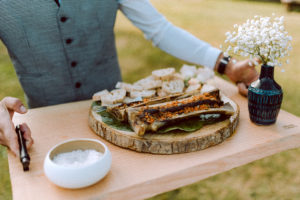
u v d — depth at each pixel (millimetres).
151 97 1428
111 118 1246
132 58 5070
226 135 1168
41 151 1129
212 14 7906
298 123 1293
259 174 2600
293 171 2619
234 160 1093
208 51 1608
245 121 1314
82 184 891
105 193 912
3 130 1079
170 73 1578
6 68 4738
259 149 1135
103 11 1613
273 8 8312
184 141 1076
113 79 1857
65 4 1494
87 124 1334
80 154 975
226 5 9008
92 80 1761
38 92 1669
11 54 1590
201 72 1703
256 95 1209
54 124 1333
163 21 1673
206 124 1180
